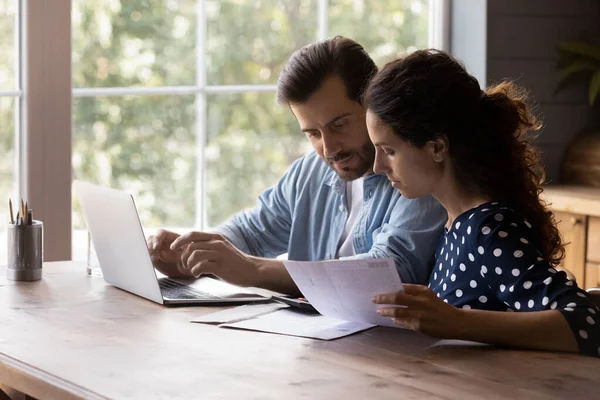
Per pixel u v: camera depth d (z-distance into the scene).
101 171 3.81
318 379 1.68
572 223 3.84
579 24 4.22
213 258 2.47
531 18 4.12
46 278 2.70
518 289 1.94
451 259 2.15
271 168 4.16
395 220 2.46
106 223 2.51
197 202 4.03
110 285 2.60
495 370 1.74
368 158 2.54
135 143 3.88
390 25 4.25
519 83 4.12
